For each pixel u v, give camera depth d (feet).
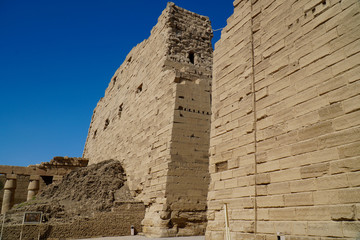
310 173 27.02
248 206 32.73
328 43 28.35
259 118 34.55
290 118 30.50
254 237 30.91
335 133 25.81
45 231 54.65
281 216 28.73
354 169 23.71
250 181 33.37
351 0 27.02
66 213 61.93
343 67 26.45
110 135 115.55
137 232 63.00
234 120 38.45
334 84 26.89
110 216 61.82
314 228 25.48
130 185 78.33
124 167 88.12
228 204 35.78
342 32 27.25
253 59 37.91
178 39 83.97
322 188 25.70
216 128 41.57
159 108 72.79
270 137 32.35
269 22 36.73
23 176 123.85
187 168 61.57
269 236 29.40
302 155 28.22
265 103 34.22
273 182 30.55
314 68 29.19
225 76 42.60
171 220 56.70
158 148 66.90
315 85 28.66
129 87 107.04
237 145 36.78
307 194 26.81
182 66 80.28
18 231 52.90
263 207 30.96
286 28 33.86
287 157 29.71
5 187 111.14
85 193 73.15
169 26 84.74
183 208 58.29
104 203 66.95
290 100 30.99
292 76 31.48
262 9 38.58
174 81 69.21
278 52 34.14
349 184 23.80
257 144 33.88
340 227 23.62
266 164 31.96
